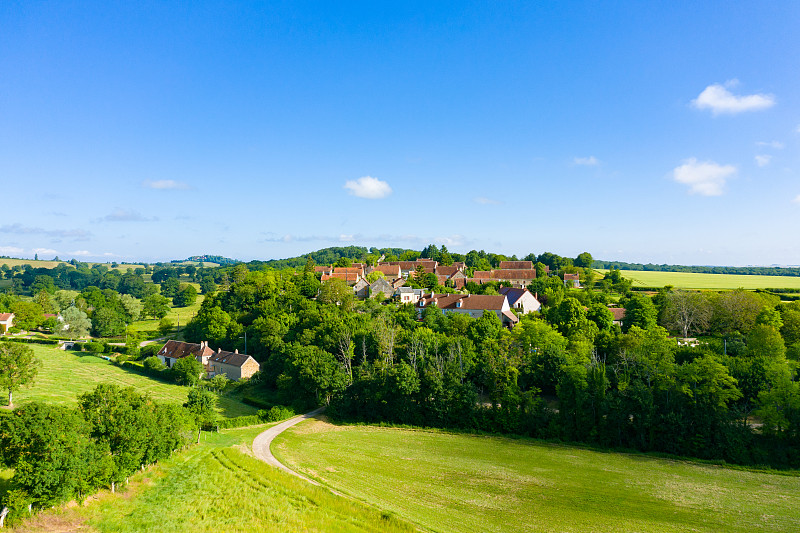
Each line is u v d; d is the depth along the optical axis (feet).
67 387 326.85
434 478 199.11
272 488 177.37
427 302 484.74
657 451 230.48
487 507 171.32
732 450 215.31
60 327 533.96
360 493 180.75
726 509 168.35
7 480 153.69
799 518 160.86
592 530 154.40
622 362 268.82
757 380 247.09
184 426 213.05
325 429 272.72
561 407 257.34
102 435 161.27
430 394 279.28
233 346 435.94
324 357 315.37
